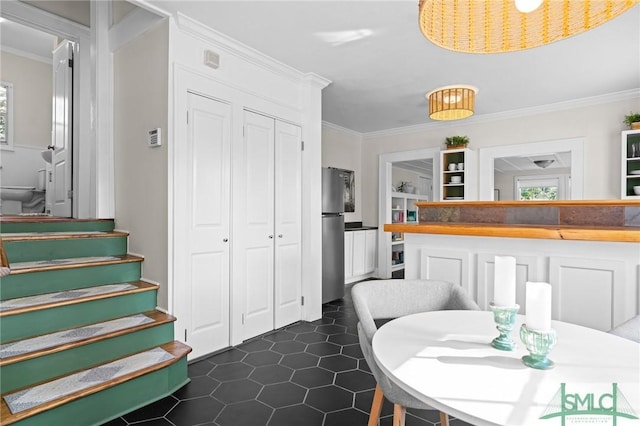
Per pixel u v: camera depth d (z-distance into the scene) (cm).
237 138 296
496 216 245
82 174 355
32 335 202
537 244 206
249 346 291
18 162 493
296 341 304
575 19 119
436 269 244
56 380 185
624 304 180
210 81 275
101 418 183
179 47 255
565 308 195
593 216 209
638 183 399
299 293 360
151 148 263
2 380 171
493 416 74
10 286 216
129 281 267
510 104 454
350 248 549
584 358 103
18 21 316
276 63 325
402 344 114
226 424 183
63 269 237
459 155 521
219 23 262
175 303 249
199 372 243
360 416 191
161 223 254
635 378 91
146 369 200
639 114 394
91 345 202
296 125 358
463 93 362
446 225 236
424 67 340
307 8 244
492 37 128
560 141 446
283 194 342
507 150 484
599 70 345
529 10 115
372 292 175
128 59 287
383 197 602
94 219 294
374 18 256
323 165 548
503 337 111
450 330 127
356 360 264
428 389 86
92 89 309
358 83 384
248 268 306
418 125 561
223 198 284
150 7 240
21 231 269
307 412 195
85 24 356
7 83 484
